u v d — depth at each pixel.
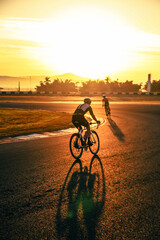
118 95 61.66
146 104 32.19
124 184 4.46
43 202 3.69
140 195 3.98
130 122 14.33
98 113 20.19
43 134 10.04
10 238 2.79
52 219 3.19
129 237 2.82
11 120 14.66
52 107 25.94
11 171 5.14
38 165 5.59
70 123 13.48
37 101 37.59
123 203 3.68
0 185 4.35
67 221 3.14
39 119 15.25
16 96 53.75
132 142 8.39
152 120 15.38
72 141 6.11
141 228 3.00
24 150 7.12
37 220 3.16
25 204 3.61
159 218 3.24
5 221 3.14
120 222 3.13
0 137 9.29
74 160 6.07
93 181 4.61
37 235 2.84
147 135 9.85
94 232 2.91
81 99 43.09
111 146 7.74
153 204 3.65
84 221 3.15
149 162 5.93
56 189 4.20
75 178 4.76
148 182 4.57
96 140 6.79
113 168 5.43
